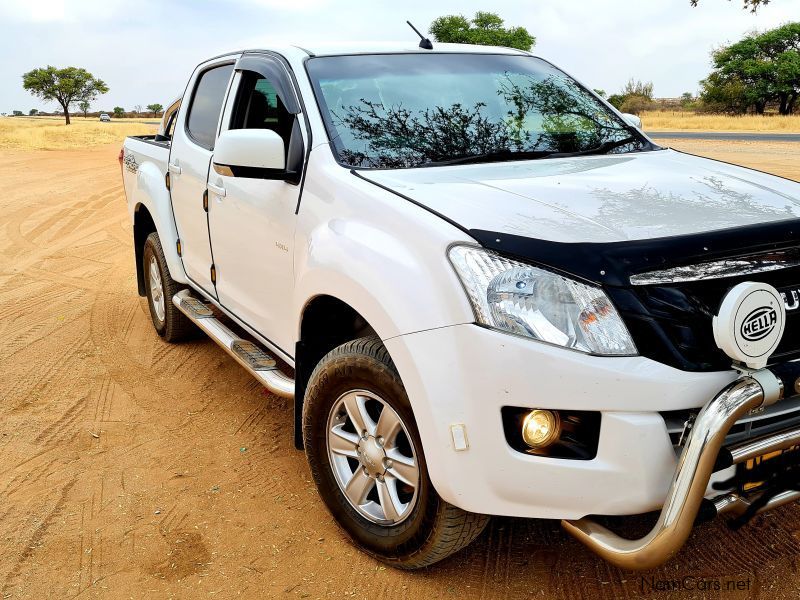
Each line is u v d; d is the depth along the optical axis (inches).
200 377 186.7
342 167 117.5
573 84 156.8
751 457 86.4
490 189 105.6
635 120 154.4
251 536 119.3
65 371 192.7
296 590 106.0
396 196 103.1
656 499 84.3
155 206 189.9
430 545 100.0
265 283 135.9
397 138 125.6
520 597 103.0
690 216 95.3
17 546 117.6
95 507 128.6
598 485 85.1
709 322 85.3
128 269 313.3
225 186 148.6
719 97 2418.8
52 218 459.5
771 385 83.0
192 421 162.4
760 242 89.4
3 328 230.7
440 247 91.4
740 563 109.0
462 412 88.6
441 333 89.5
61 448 150.6
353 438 110.2
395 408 99.5
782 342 89.5
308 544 116.7
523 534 117.6
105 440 153.8
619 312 84.2
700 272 85.7
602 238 88.3
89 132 1587.1
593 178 113.4
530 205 98.6
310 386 113.6
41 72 2812.5
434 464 91.8
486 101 140.0
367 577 108.2
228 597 105.0
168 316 202.8
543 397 85.0
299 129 126.7
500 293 86.7
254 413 165.8
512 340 85.7
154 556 114.7
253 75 150.7
